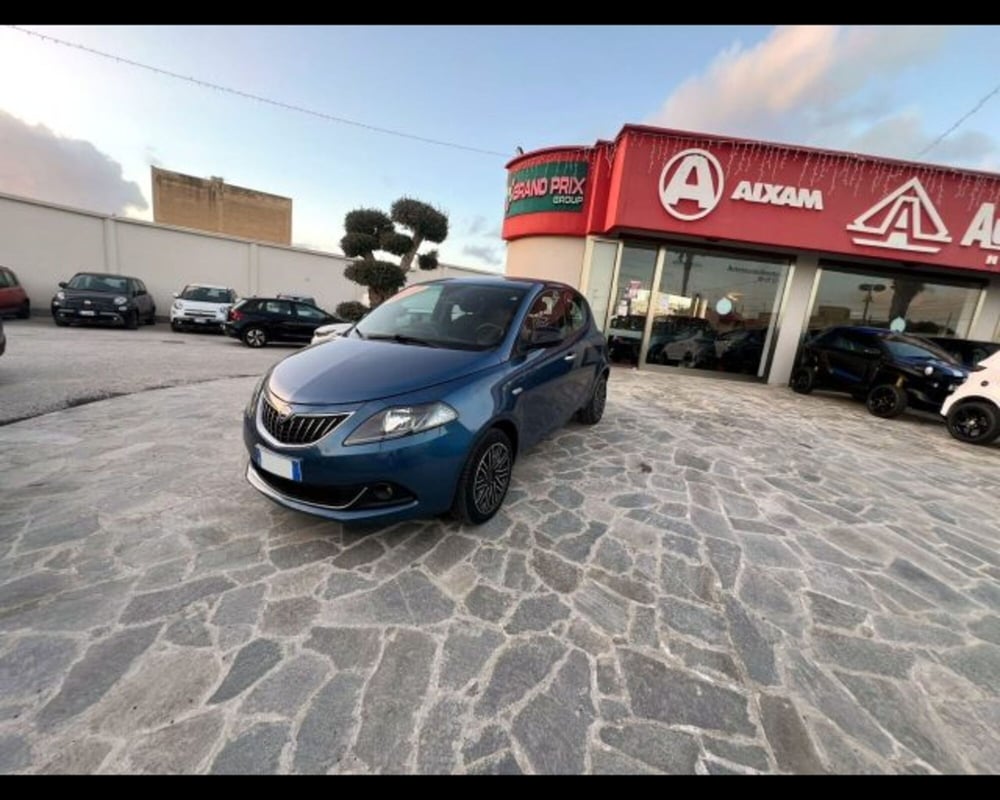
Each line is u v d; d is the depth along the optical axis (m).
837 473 4.39
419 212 13.32
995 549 3.13
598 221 9.47
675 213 8.19
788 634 2.13
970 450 5.80
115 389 5.62
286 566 2.35
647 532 2.95
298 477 2.35
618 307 10.02
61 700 1.57
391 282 13.34
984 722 1.74
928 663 2.02
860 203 7.99
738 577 2.54
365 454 2.28
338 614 2.05
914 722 1.72
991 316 9.66
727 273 9.83
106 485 3.09
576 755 1.52
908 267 9.50
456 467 2.50
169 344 10.44
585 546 2.73
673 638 2.05
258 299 11.73
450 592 2.24
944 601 2.47
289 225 32.91
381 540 2.62
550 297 3.89
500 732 1.57
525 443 3.26
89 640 1.82
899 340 7.75
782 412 7.11
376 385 2.45
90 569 2.24
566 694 1.73
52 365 6.78
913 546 3.07
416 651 1.88
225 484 3.18
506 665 1.84
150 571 2.25
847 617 2.29
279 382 2.62
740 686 1.83
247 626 1.94
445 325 3.36
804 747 1.60
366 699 1.65
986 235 7.93
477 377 2.70
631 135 8.03
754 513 3.36
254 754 1.45
